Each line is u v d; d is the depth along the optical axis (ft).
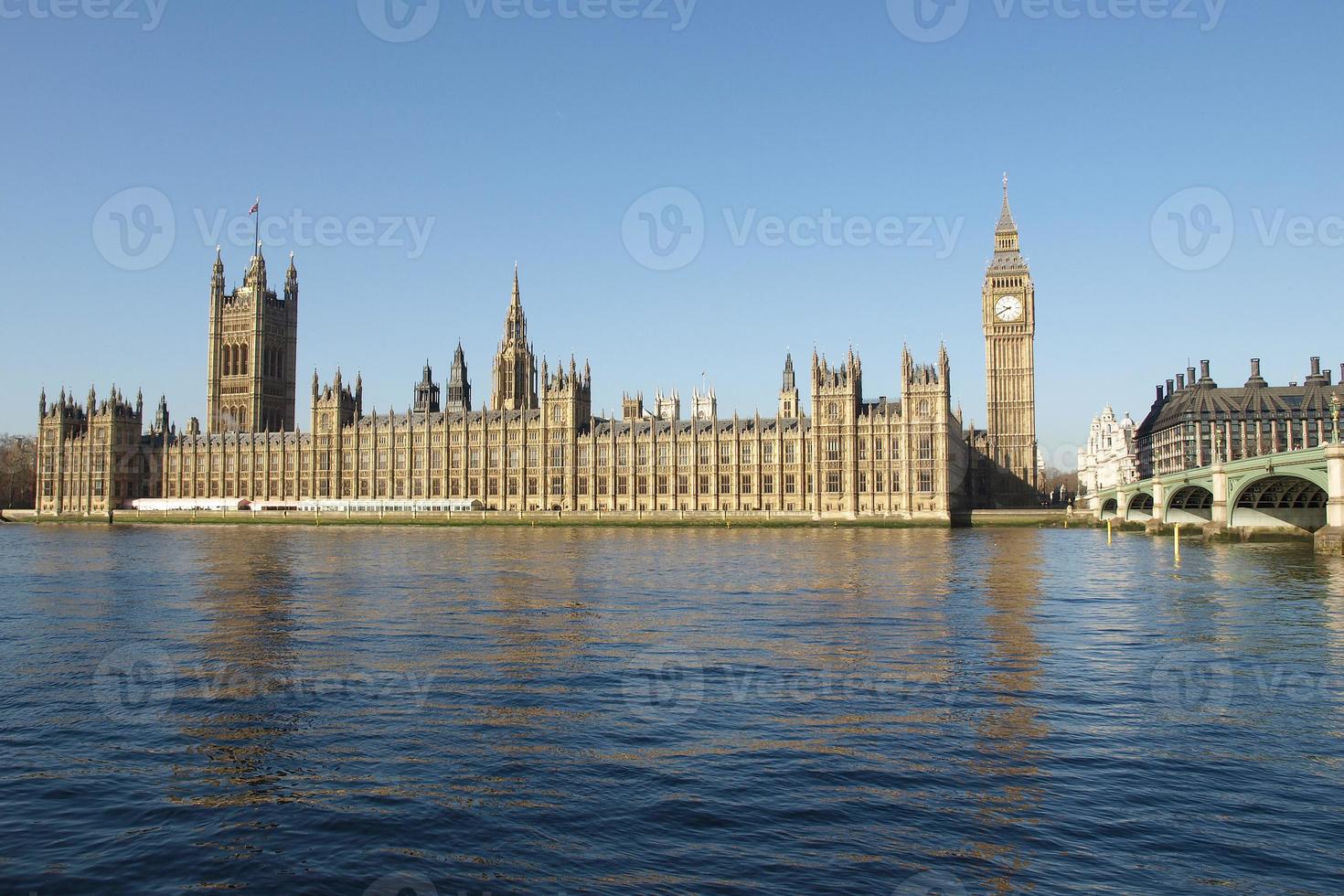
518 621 215.31
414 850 92.12
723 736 125.08
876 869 88.48
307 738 124.57
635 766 113.80
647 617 220.84
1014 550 449.06
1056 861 89.92
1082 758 116.98
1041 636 195.52
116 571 344.69
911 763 114.83
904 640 190.60
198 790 106.93
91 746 121.60
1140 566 357.61
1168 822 98.48
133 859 90.74
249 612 230.27
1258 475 463.01
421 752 118.83
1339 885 85.66
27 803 103.50
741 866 88.99
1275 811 101.30
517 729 128.16
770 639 191.52
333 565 367.04
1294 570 339.77
